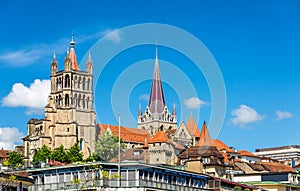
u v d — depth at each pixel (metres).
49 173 82.12
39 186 81.81
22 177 82.12
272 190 121.25
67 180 79.31
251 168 150.12
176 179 85.81
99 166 73.94
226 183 97.12
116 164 73.94
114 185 74.12
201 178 92.12
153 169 79.88
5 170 90.56
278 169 162.12
